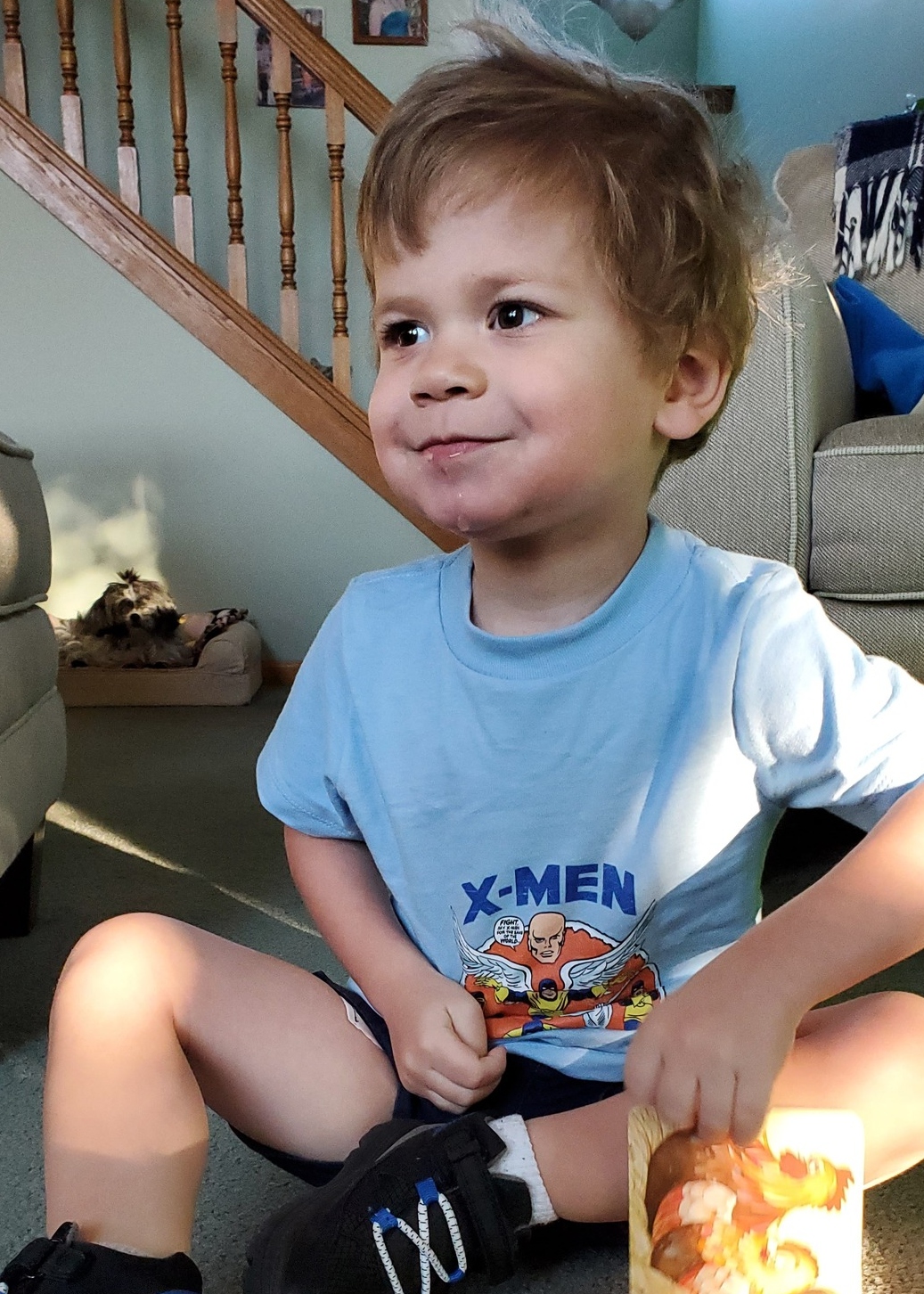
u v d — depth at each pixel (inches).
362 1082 27.7
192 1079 26.0
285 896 53.3
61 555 112.8
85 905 52.2
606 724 27.2
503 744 27.6
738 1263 21.7
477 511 24.1
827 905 23.1
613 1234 28.1
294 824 31.4
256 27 135.8
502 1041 27.4
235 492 112.5
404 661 29.0
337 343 112.5
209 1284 27.1
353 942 29.5
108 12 133.0
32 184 105.2
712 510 52.5
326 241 140.6
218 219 138.9
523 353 23.6
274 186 139.3
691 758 27.0
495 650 27.5
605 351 24.2
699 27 183.2
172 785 74.8
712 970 22.1
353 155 138.0
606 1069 27.0
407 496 25.1
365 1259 22.6
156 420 110.5
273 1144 28.2
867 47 128.2
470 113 25.1
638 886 27.2
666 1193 21.8
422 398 23.9
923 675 51.9
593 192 24.4
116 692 104.7
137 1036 25.7
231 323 109.0
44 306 107.6
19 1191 30.6
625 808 27.2
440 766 28.3
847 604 52.7
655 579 27.5
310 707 31.0
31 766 45.3
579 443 24.0
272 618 115.5
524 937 27.7
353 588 31.1
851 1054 24.8
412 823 28.8
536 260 23.7
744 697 26.9
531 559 26.5
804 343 50.6
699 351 26.9
